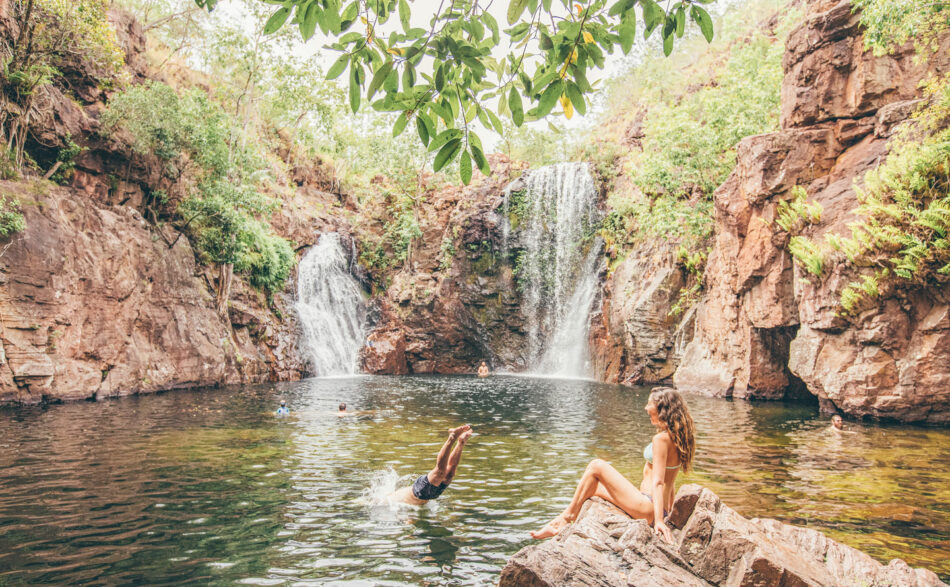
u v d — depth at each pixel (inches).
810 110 727.1
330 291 1488.7
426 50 108.9
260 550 211.8
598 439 476.4
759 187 735.7
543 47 113.8
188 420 555.2
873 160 650.2
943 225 518.3
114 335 779.4
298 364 1233.4
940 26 546.6
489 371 1540.4
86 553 205.8
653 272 1135.0
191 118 960.9
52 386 680.4
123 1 1141.7
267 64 1222.9
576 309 1422.2
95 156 860.0
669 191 1088.8
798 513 261.6
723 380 847.7
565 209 1524.4
